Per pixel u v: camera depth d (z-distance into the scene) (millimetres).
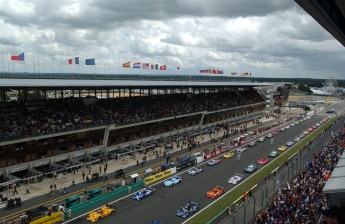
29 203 43344
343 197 16219
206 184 51812
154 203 43719
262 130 103875
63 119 62594
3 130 52969
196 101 102375
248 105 122562
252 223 32969
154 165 62594
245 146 81812
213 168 61469
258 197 41156
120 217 39156
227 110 109312
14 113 58688
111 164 62969
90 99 73375
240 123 117062
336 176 18156
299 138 91500
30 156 54062
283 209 34625
